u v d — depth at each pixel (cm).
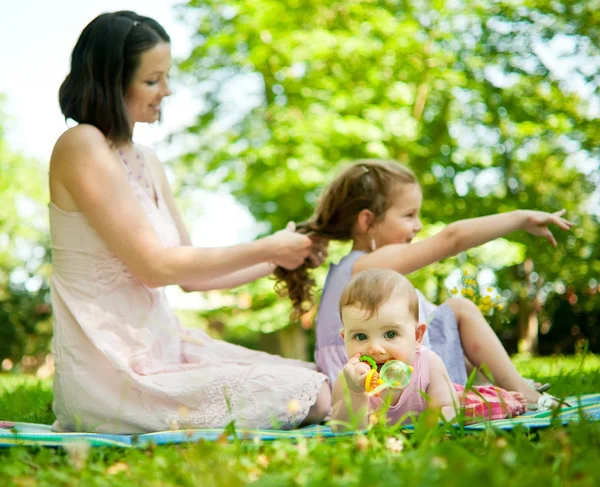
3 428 301
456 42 1102
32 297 1440
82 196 302
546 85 1099
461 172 1136
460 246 336
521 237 1048
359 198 369
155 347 312
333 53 1059
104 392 295
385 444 214
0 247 1586
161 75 325
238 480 174
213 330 1664
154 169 371
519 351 1112
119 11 325
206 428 289
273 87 1138
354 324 272
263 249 323
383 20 1070
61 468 204
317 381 300
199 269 308
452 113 1133
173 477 186
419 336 286
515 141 1119
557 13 1048
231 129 1205
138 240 301
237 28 1094
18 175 1838
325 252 378
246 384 294
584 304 1145
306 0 1098
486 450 203
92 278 305
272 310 1161
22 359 1405
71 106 323
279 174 1064
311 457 202
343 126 1038
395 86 1082
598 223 1148
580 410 229
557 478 175
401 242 373
